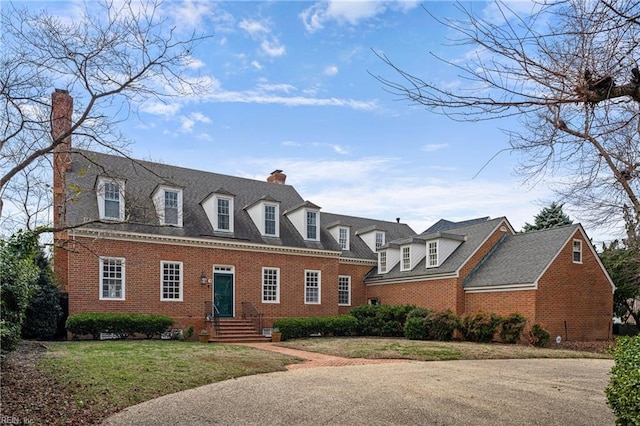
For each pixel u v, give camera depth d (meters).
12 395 7.92
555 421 7.56
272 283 24.08
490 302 22.30
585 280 22.36
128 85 8.80
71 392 8.48
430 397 9.00
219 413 7.72
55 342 16.48
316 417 7.55
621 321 30.33
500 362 14.48
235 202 25.19
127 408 7.93
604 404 8.70
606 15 3.89
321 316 24.44
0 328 9.15
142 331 19.02
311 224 26.03
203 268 21.80
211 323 20.81
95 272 18.98
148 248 20.33
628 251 19.20
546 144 5.22
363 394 9.17
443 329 21.11
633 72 4.22
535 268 21.17
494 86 4.20
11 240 10.90
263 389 9.58
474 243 24.83
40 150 8.44
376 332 24.16
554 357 15.99
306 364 13.55
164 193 20.91
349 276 29.31
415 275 25.62
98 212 19.22
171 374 10.51
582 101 4.22
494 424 7.35
